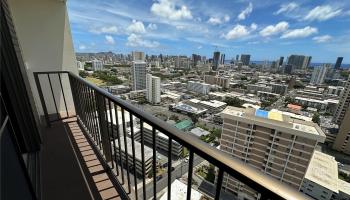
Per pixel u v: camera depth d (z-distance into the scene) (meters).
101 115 1.76
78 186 1.65
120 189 1.58
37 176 1.58
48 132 2.58
